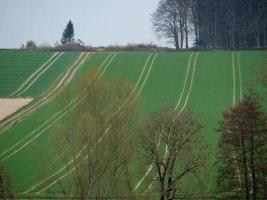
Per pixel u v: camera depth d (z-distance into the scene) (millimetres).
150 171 137625
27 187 153750
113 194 116750
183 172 126125
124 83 125125
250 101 147625
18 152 183375
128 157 117500
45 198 143000
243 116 139625
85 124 115750
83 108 120000
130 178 120500
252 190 138875
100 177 114938
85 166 115250
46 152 171250
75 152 116688
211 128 188250
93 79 121688
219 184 139625
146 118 139125
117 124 117188
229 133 140875
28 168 168375
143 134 126750
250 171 138125
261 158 138375
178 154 127562
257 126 139250
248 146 138875
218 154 154250
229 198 138500
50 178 150500
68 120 120750
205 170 150250
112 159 115750
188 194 132250
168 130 128500
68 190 124688
